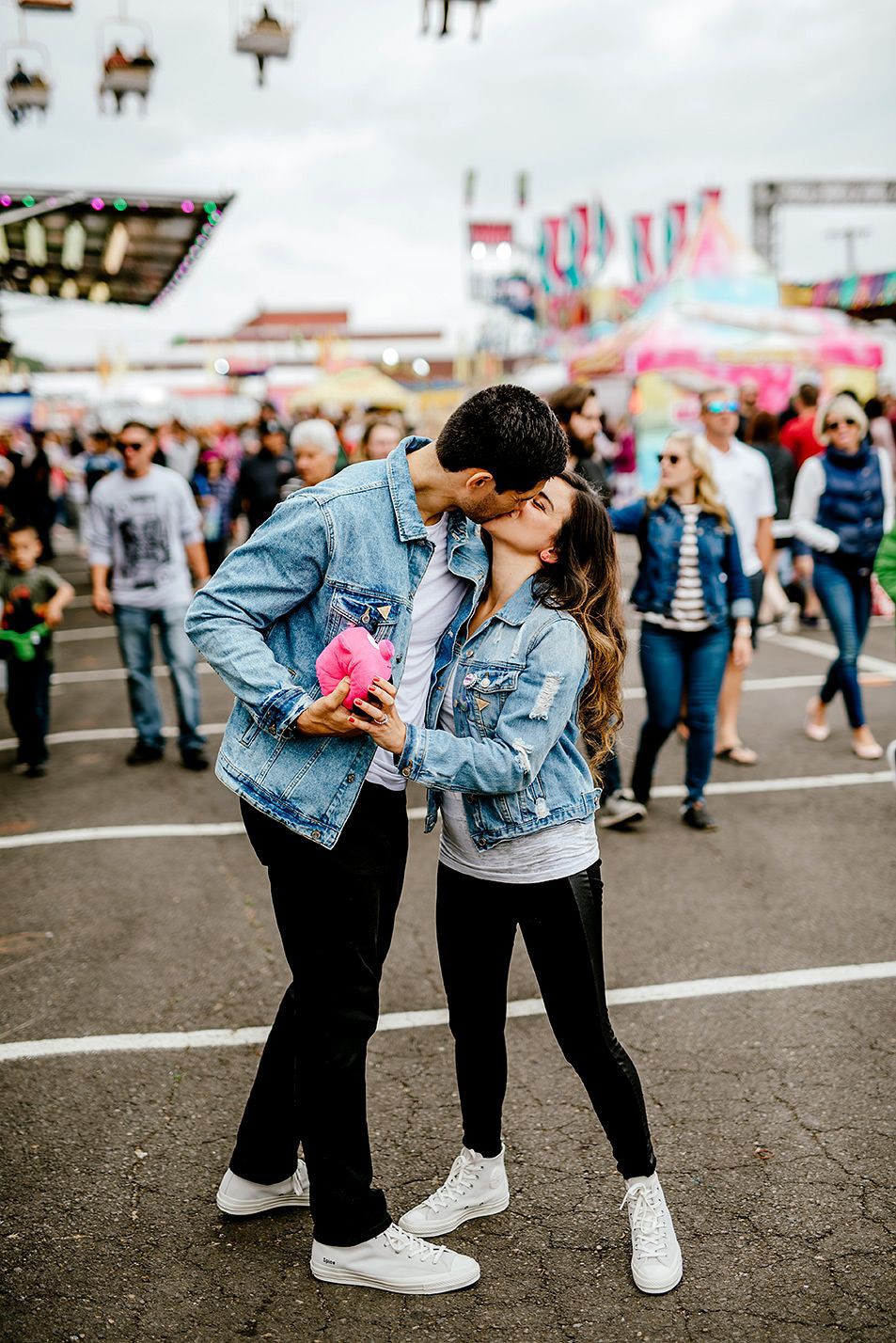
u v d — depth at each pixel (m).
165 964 4.05
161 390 31.28
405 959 4.07
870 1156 2.89
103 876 4.93
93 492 6.49
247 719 2.30
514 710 2.31
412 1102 3.19
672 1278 2.45
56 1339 2.32
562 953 2.43
